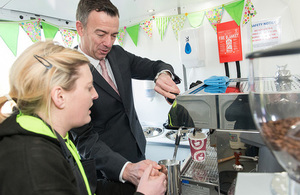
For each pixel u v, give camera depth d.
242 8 1.49
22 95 0.60
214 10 1.60
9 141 0.52
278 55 0.29
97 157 1.02
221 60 1.63
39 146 0.52
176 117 0.74
